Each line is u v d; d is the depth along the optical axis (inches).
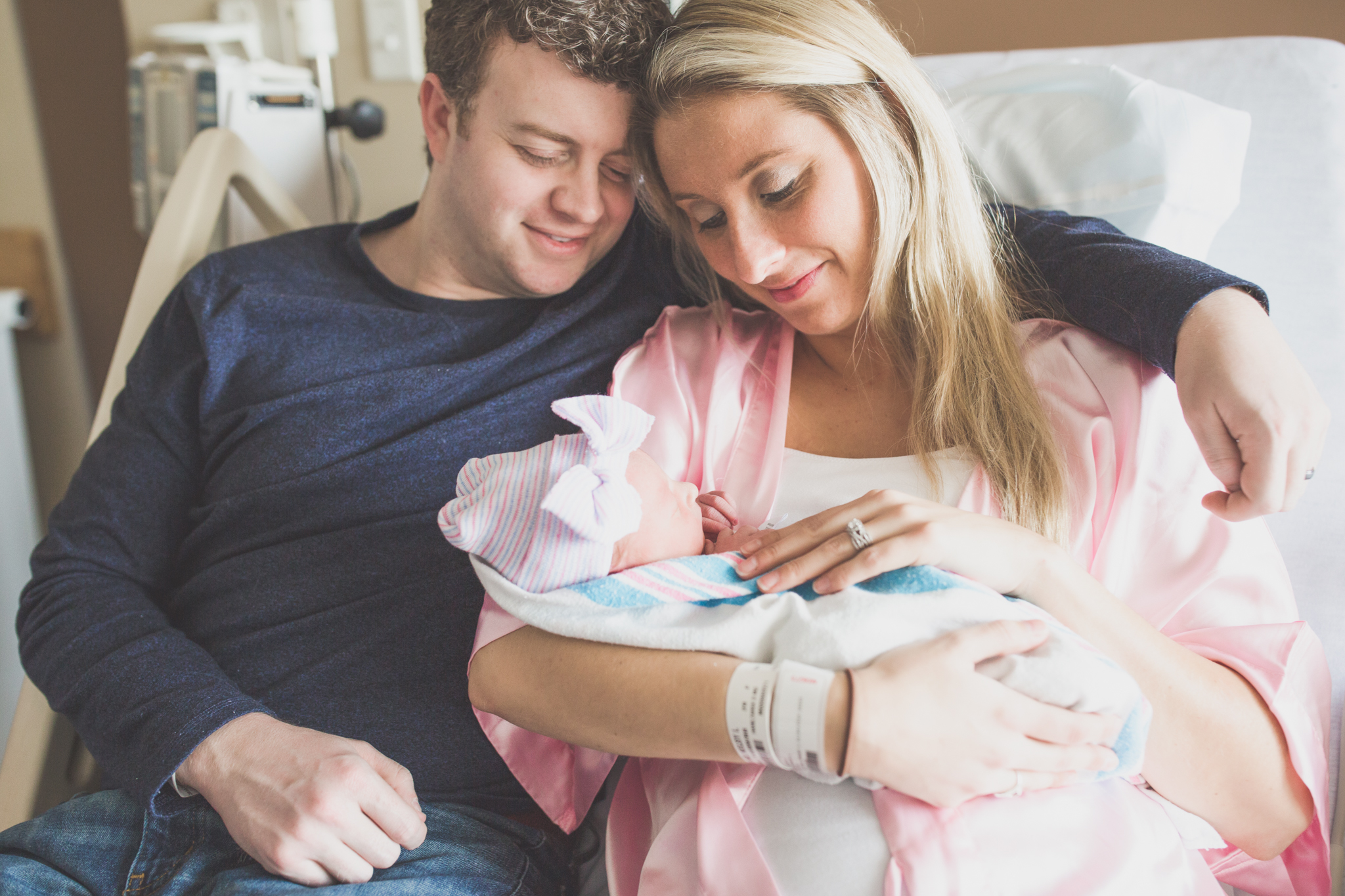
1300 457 35.0
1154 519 43.0
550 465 39.0
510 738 46.4
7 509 96.7
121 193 107.0
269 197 74.2
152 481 55.9
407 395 53.4
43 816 46.4
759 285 48.0
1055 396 46.2
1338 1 73.1
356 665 49.1
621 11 49.1
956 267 47.9
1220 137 55.5
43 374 111.4
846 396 52.1
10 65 103.8
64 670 48.8
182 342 58.7
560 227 53.7
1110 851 35.6
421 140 93.4
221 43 85.5
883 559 37.8
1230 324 37.9
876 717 33.9
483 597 50.0
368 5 89.3
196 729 43.8
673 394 51.5
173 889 43.4
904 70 46.0
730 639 37.2
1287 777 38.4
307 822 40.3
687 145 45.6
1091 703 35.1
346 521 52.2
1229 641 40.6
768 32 44.3
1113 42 78.2
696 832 38.6
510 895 42.5
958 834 34.7
